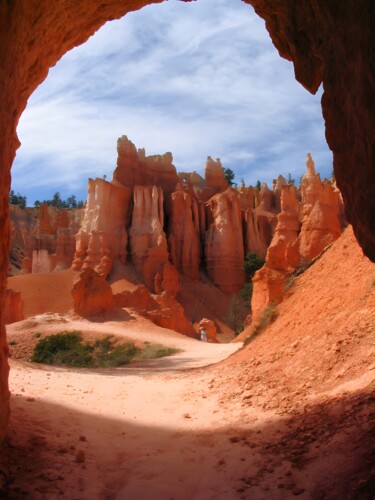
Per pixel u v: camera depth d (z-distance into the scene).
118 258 67.69
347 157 6.63
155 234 69.19
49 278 64.81
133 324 45.38
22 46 6.88
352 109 6.14
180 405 10.78
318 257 21.03
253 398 10.05
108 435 8.54
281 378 10.64
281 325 15.09
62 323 43.53
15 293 48.81
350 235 16.59
